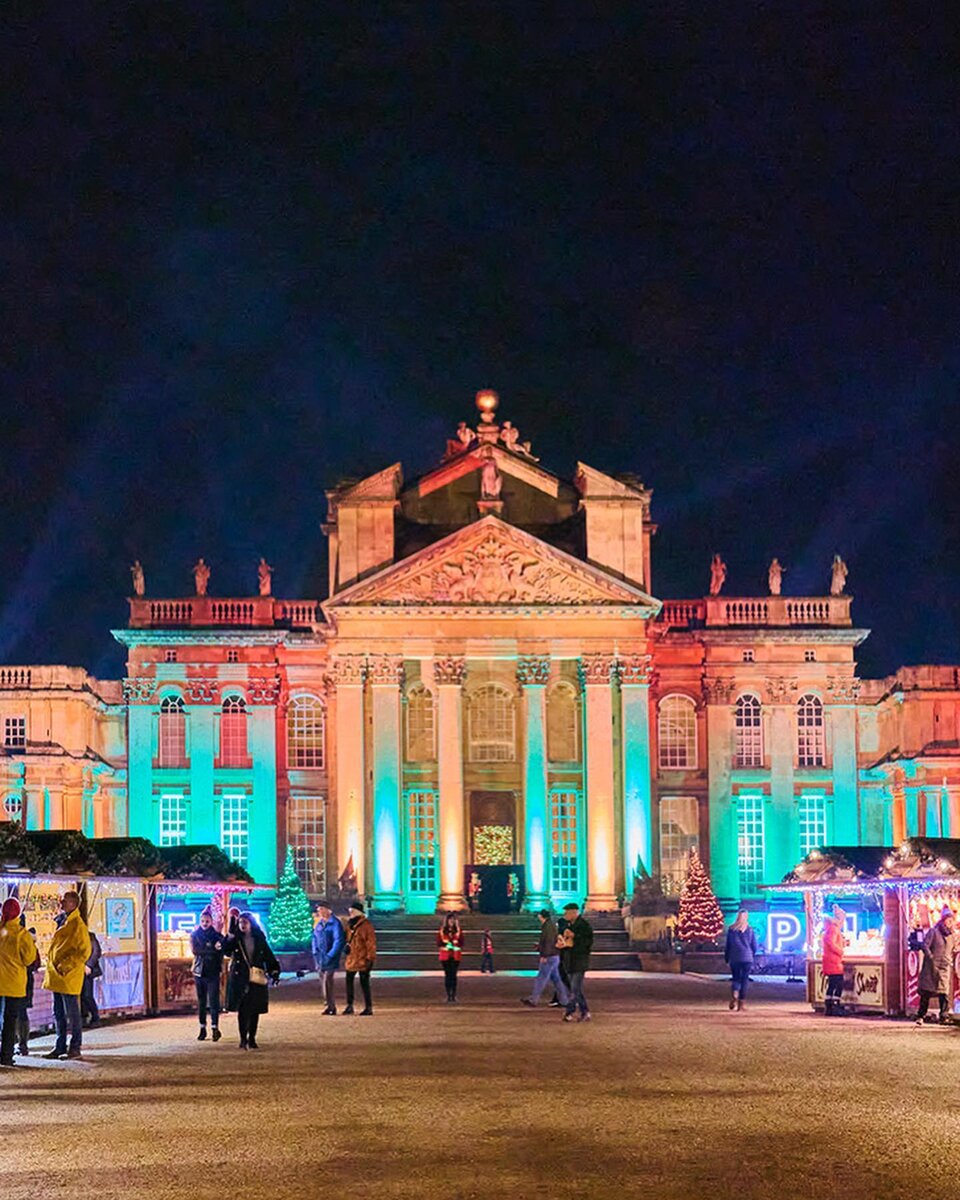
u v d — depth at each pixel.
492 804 91.81
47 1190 18.30
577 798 90.38
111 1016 43.56
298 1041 36.38
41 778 87.81
